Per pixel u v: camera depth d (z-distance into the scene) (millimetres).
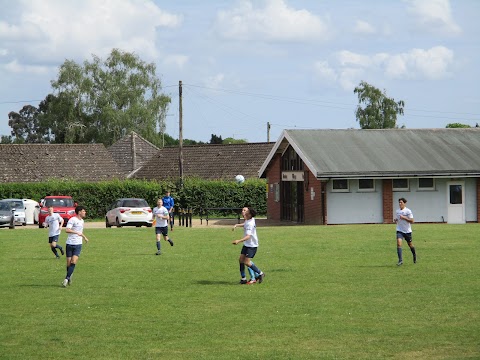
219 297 19234
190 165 82625
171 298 19219
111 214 51844
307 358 13031
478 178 53188
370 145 54594
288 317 16547
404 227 25266
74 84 108062
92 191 66438
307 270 24094
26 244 35406
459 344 13867
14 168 77688
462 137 57531
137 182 67500
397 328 15289
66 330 15586
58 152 81750
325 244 32781
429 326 15406
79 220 21781
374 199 51406
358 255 28266
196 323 16094
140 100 109688
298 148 52531
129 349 13914
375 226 45906
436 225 46438
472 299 18359
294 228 44500
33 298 19469
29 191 66250
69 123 107688
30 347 14156
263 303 18281
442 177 51812
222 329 15484
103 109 107000
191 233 41312
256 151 80438
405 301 18219
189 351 13695
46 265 26797
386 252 29250
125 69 110375
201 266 25766
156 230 30109
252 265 21406
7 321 16531
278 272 23703
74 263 21688
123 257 28859
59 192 65938
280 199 57875
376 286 20625
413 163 52281
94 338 14844
